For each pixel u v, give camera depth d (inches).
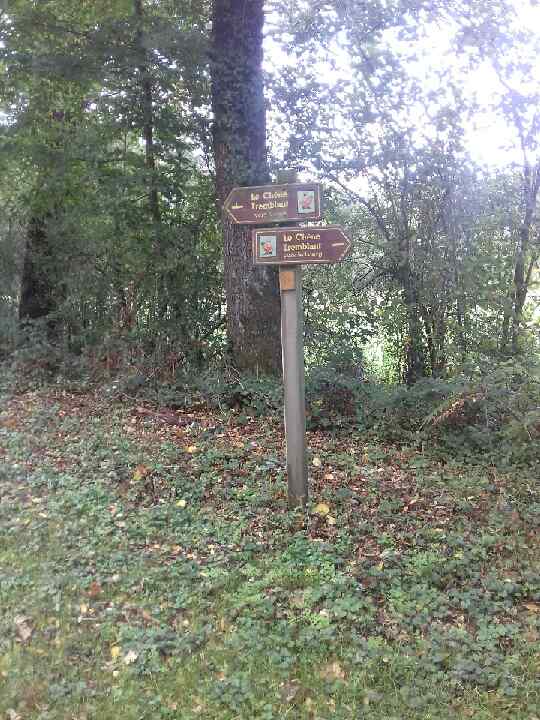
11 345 426.6
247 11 378.0
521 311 390.3
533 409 269.6
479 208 382.6
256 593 166.1
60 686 133.8
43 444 271.1
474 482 245.1
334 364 407.5
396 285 425.7
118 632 151.7
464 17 368.5
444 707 128.2
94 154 392.8
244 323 378.6
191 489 229.5
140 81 381.4
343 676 137.9
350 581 168.6
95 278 442.3
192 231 430.6
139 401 346.0
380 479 247.9
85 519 204.7
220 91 378.3
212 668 140.3
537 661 139.3
